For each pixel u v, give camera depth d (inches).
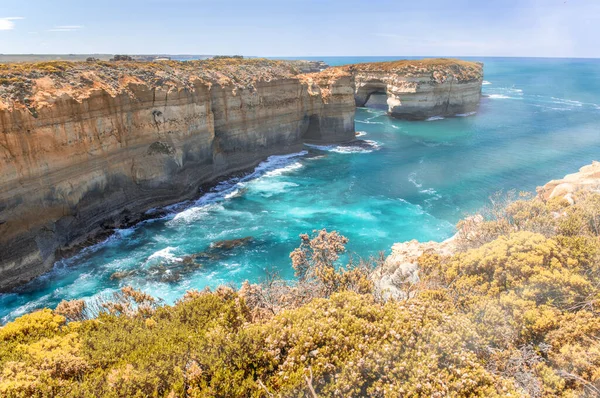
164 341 442.6
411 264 703.7
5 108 887.7
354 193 1572.3
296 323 455.5
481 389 356.5
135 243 1139.9
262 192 1582.2
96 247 1107.3
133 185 1294.3
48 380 377.7
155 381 370.0
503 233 724.0
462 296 538.3
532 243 583.2
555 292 494.9
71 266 1013.2
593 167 1110.4
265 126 1939.0
